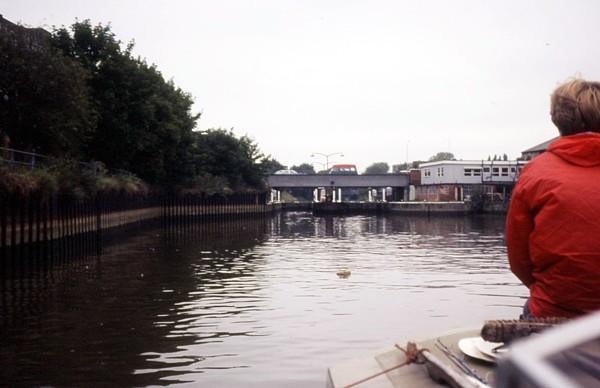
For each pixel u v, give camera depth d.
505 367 1.60
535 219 3.24
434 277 23.02
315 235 50.91
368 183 111.50
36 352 11.66
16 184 23.02
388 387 3.20
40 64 32.66
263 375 10.20
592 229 3.04
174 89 66.25
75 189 30.94
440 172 99.75
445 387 3.09
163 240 44.06
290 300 17.64
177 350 11.84
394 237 48.22
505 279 22.42
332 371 3.68
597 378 1.55
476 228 61.59
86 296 18.36
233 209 83.94
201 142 84.56
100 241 36.56
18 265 24.12
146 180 59.59
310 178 111.38
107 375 10.17
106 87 48.19
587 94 3.36
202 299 17.80
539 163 3.34
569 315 3.20
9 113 31.97
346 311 15.97
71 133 37.12
